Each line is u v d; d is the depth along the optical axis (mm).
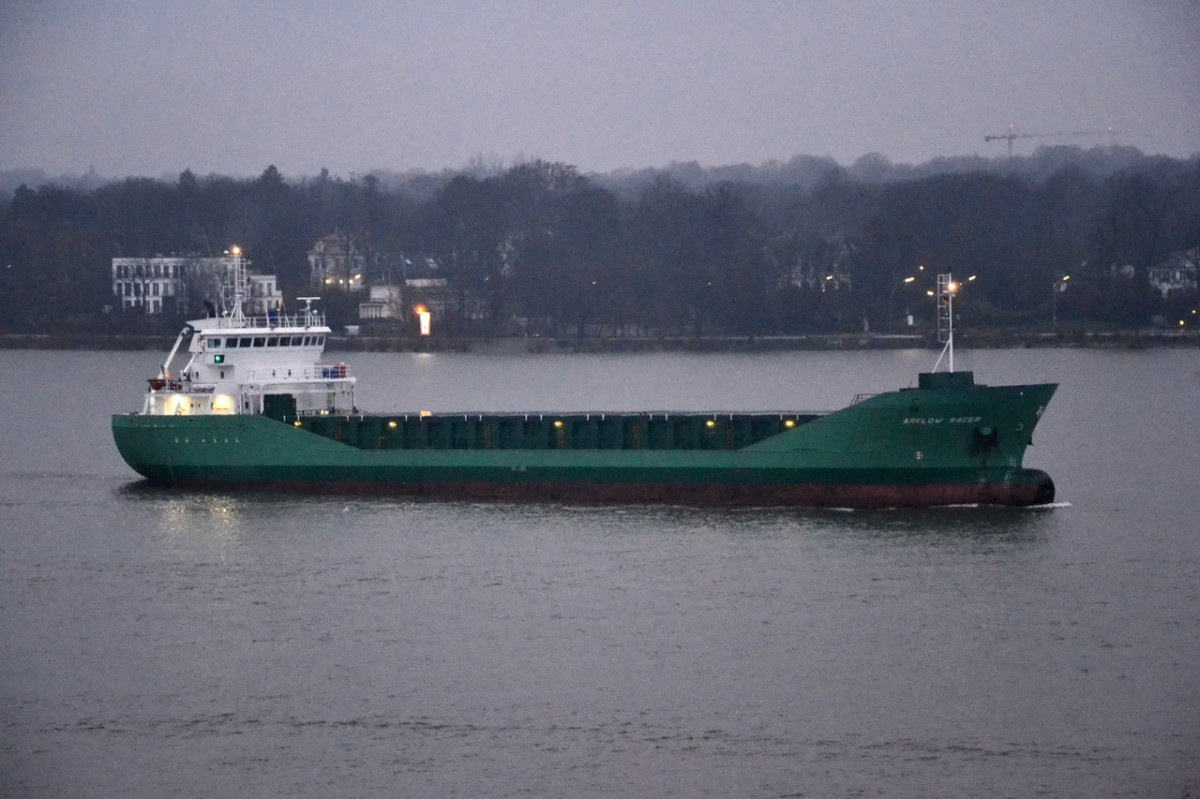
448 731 191125
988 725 190750
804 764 181875
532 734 189875
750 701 197875
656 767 181500
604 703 197875
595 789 177125
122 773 182875
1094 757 182875
